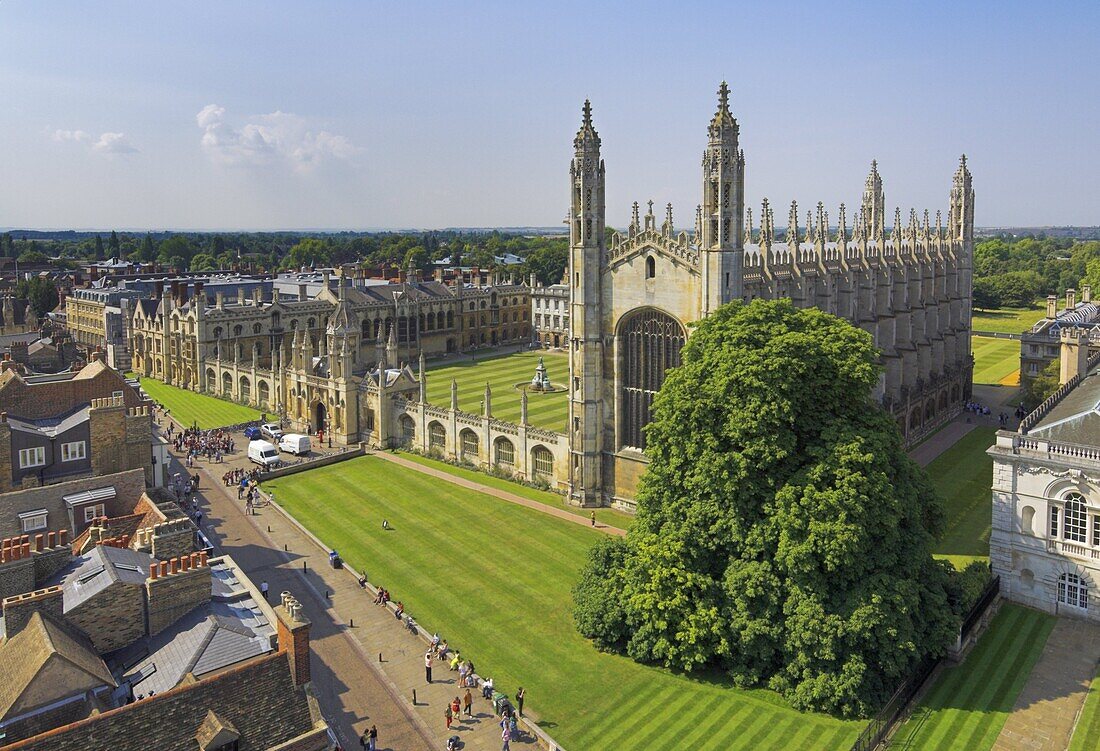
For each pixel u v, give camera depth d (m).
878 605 55.59
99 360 89.75
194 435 130.62
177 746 37.81
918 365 136.88
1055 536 69.44
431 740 54.44
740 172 86.69
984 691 58.09
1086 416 69.38
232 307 180.00
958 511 93.56
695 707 57.25
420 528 92.19
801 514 58.62
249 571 80.50
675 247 90.12
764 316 67.75
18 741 36.31
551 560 82.88
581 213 95.50
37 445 74.06
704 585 61.28
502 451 112.50
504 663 63.56
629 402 97.38
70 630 44.84
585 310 96.50
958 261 158.62
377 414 128.25
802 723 55.03
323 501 101.88
